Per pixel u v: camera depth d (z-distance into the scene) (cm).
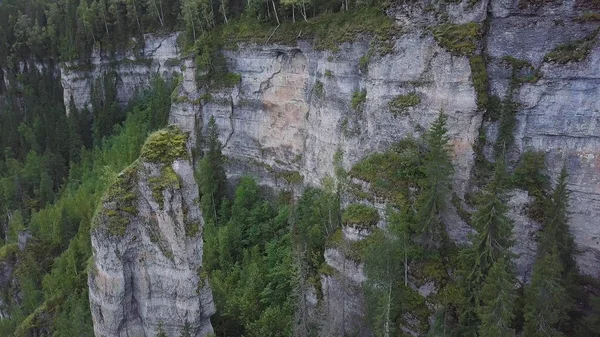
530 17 3525
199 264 3150
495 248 3105
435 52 3838
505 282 2805
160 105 8075
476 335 3039
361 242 3762
